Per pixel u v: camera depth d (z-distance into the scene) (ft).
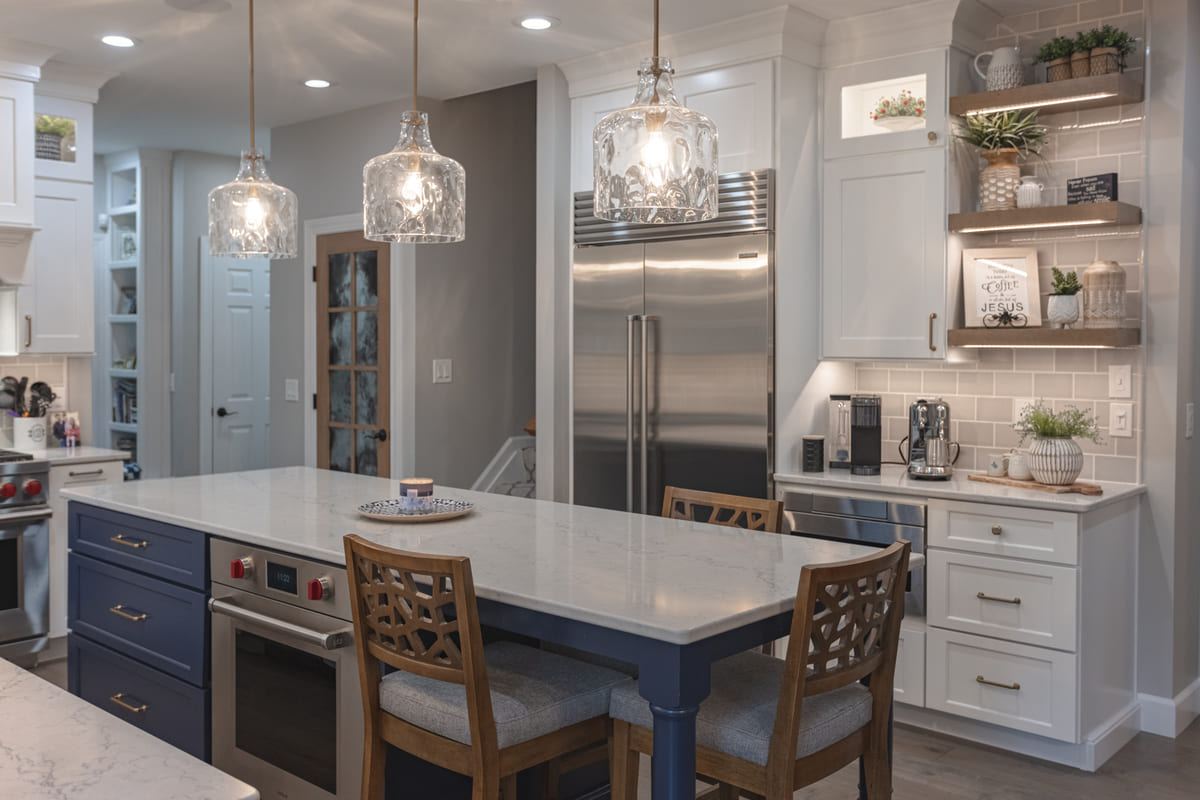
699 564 7.60
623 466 14.34
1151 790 10.42
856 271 13.24
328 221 18.75
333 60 14.97
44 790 3.51
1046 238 12.55
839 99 13.29
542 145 15.42
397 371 17.44
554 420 15.51
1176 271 11.68
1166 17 11.69
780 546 8.27
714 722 6.76
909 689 11.94
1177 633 12.06
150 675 9.90
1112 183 11.67
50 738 4.01
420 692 7.04
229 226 9.87
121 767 3.72
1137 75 11.85
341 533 8.65
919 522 11.78
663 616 6.15
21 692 4.56
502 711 6.73
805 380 13.47
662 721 6.03
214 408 23.15
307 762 8.26
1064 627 10.76
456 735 6.75
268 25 13.34
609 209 7.45
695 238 13.55
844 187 13.30
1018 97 11.86
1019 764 11.06
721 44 13.29
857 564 6.46
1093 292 11.71
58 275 15.49
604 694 7.29
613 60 14.33
